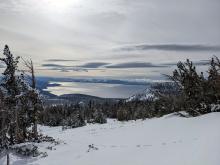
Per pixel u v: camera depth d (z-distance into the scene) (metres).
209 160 12.81
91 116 93.00
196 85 29.36
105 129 37.78
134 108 84.62
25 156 22.81
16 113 23.03
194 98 29.36
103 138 27.62
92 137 29.78
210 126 19.84
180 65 30.45
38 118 27.67
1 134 21.73
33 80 27.14
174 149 16.58
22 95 23.38
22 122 25.81
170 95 35.50
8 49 23.81
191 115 28.73
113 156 19.14
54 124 80.19
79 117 77.31
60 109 105.38
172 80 31.94
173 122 25.48
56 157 22.06
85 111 102.56
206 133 17.95
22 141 26.64
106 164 17.69
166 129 23.73
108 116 108.12
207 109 28.83
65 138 32.12
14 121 22.94
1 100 22.41
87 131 39.94
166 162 14.59
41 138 28.47
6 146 21.55
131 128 29.58
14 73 23.66
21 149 23.45
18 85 23.81
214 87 28.45
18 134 25.66
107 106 118.50
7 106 22.47
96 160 19.11
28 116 26.08
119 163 17.05
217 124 19.77
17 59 24.03
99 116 82.38
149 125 27.78
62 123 77.75
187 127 22.28
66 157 21.59
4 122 22.27
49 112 88.75
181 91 31.36
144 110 60.53
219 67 28.70
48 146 25.44
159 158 15.73
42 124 81.00
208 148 14.38
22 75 24.50
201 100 29.02
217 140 15.26
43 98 25.92
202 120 22.97
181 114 29.42
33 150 23.45
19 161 21.95
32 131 27.97
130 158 17.44
